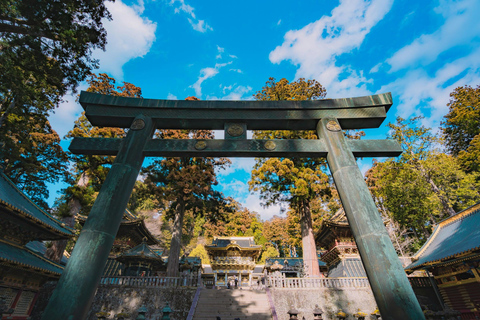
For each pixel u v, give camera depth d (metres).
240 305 15.35
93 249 4.80
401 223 31.61
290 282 17.41
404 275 4.83
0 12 8.93
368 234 5.30
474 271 13.93
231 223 52.00
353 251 23.11
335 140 6.71
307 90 26.42
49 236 14.68
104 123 7.25
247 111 7.33
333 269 25.25
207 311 14.66
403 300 4.51
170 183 24.03
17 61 10.51
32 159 22.70
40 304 15.69
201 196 25.36
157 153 6.56
